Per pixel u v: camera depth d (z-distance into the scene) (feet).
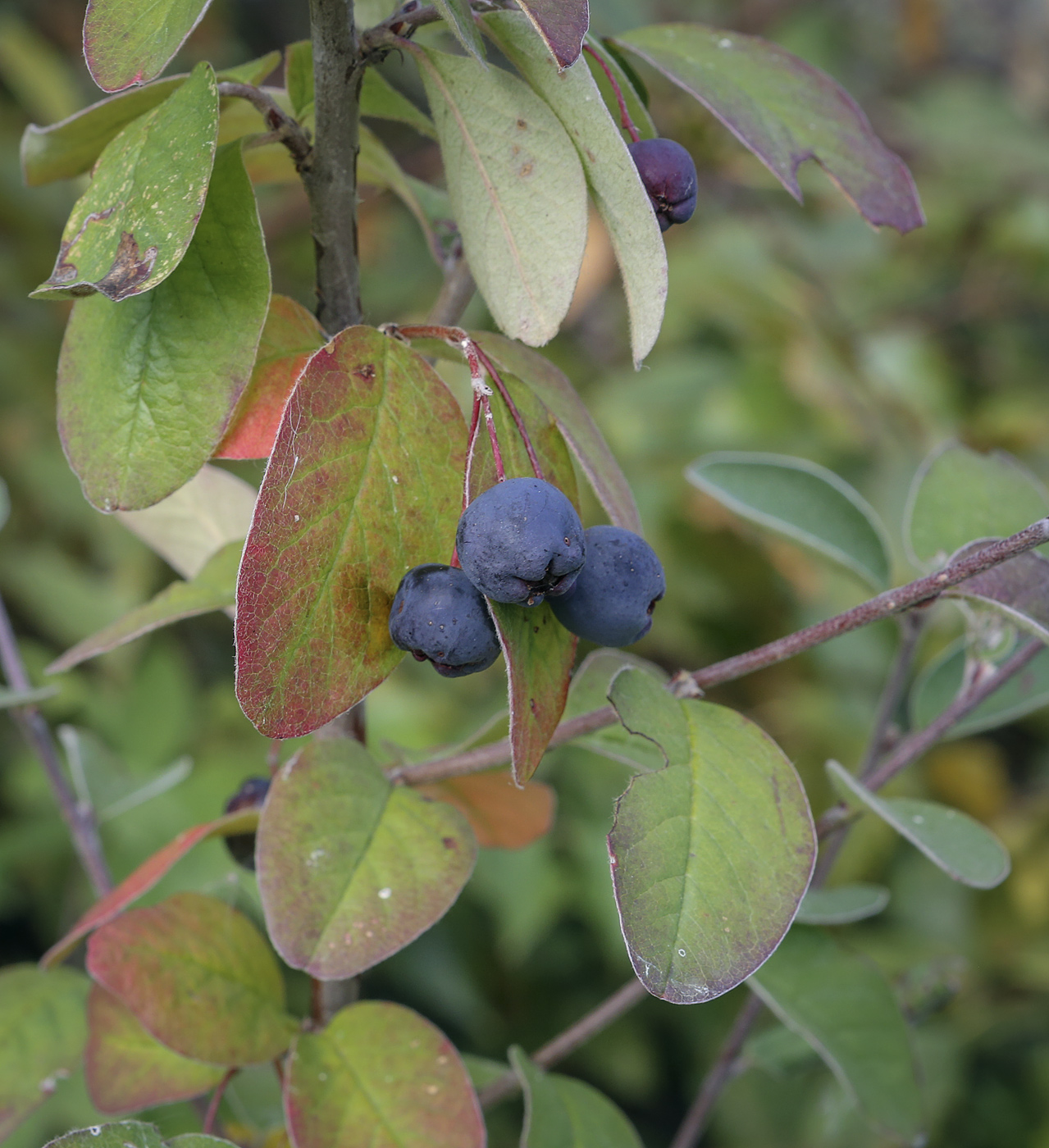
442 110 0.64
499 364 0.67
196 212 0.60
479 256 0.65
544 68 0.62
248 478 1.02
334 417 0.60
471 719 1.41
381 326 0.63
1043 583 0.70
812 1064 0.85
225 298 0.63
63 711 1.50
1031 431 1.62
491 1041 1.47
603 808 1.41
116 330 0.63
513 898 1.31
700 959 0.60
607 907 1.35
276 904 0.66
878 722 0.84
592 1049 1.48
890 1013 0.78
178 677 1.42
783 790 0.63
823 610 1.52
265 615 0.58
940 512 0.81
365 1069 0.70
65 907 1.41
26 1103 0.78
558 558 0.59
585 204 0.63
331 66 0.64
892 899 1.47
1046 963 1.40
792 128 0.69
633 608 0.61
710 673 0.66
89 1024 0.75
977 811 1.58
